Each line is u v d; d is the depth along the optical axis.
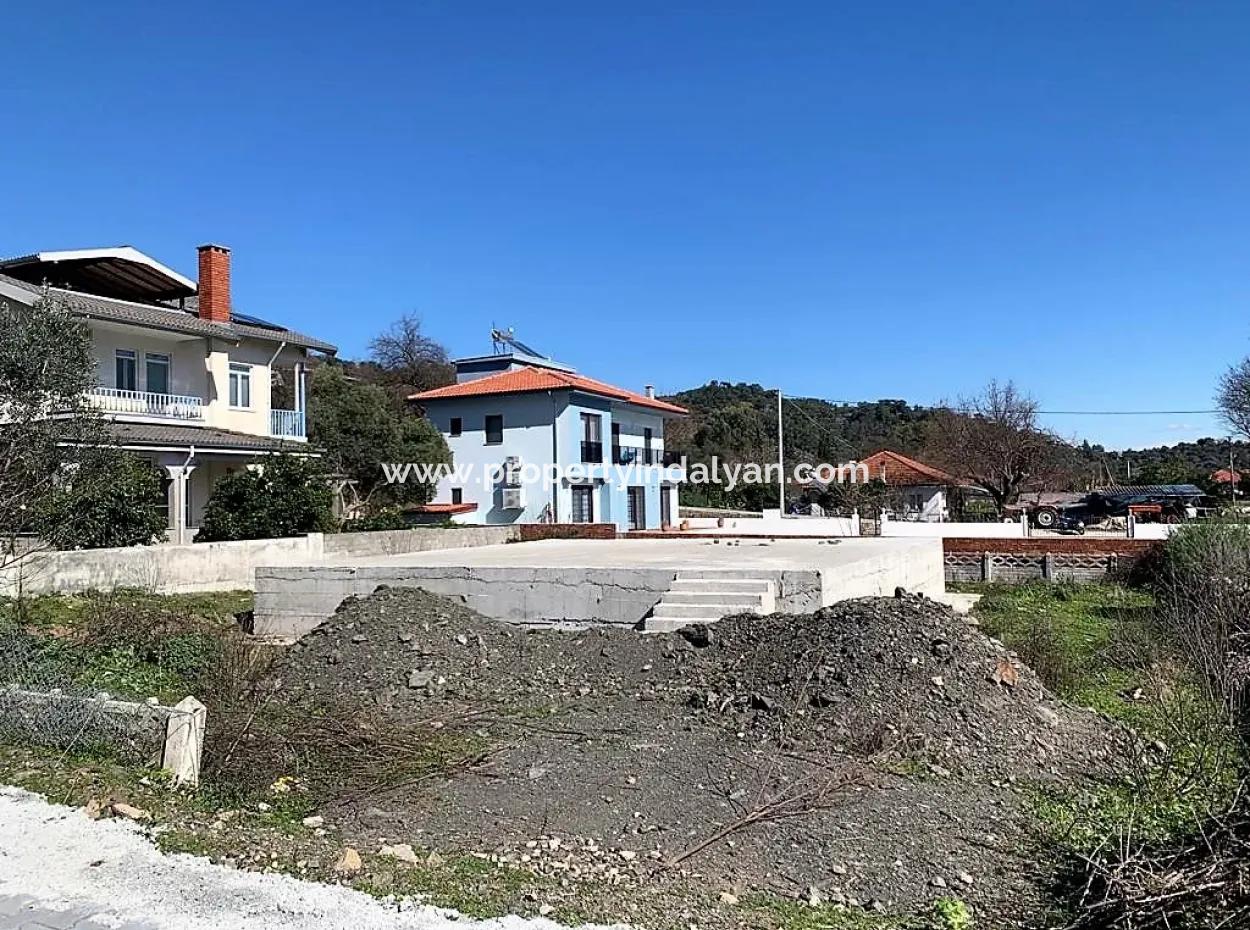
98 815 4.95
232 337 25.47
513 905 3.95
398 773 6.07
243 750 6.25
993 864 4.94
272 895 4.01
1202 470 61.69
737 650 8.52
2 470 9.12
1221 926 3.93
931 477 50.00
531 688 8.38
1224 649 7.64
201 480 24.86
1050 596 18.00
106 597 13.38
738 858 4.79
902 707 6.98
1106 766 6.78
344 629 9.54
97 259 23.36
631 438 43.06
